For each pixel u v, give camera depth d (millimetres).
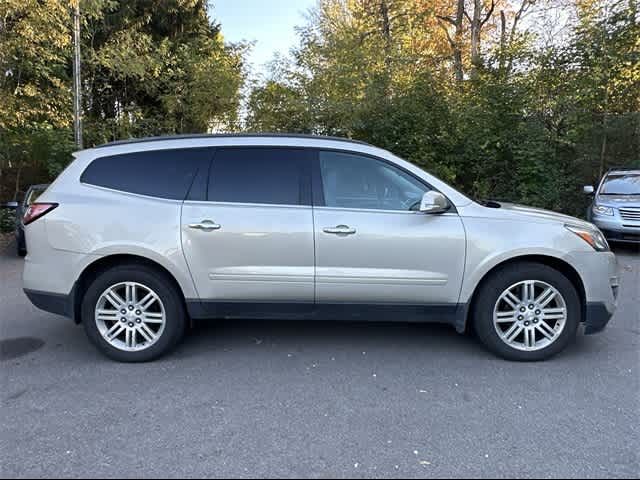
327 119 12336
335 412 3166
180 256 3893
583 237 3918
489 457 2674
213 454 2699
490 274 3961
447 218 3887
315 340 4496
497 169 12508
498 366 3898
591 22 11977
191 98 16266
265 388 3514
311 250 3871
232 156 4043
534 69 12484
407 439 2848
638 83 11781
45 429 2957
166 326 3996
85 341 4504
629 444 2799
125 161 4094
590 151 12180
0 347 4348
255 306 4000
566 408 3215
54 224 3930
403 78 12898
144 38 16281
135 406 3248
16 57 11516
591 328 4000
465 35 22281
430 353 4176
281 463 2619
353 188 3988
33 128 12227
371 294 3926
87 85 16516
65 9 11375
